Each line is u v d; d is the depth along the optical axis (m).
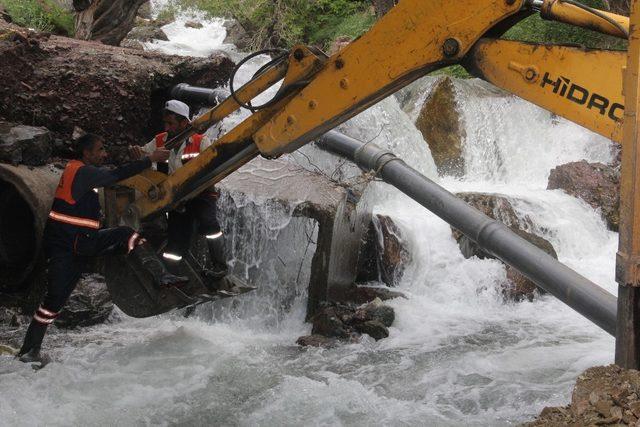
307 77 5.97
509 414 6.02
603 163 13.02
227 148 6.46
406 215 9.74
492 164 12.97
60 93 9.20
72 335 7.61
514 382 6.69
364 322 7.83
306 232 8.34
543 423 4.62
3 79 8.84
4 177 7.54
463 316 8.57
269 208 8.09
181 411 5.97
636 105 4.47
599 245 10.89
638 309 4.64
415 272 9.16
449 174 12.62
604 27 4.89
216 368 6.82
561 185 11.86
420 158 11.63
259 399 6.22
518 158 13.23
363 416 5.95
